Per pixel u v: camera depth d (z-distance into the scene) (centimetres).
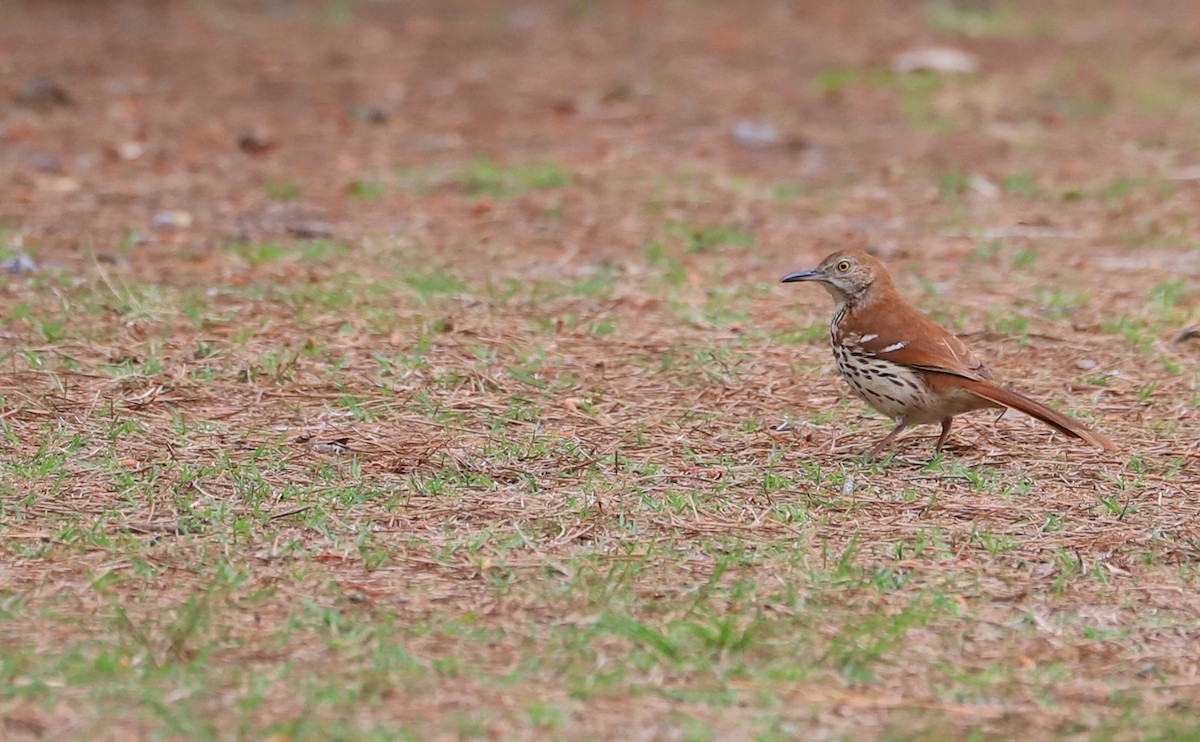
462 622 812
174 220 1719
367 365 1238
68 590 840
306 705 718
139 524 932
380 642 780
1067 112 2466
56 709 709
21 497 970
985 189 1972
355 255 1588
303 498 977
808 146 2219
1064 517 975
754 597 847
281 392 1177
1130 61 2914
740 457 1080
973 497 1010
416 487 1002
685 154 2161
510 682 746
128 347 1262
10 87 2430
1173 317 1409
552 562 889
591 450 1079
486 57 2853
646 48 2973
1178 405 1192
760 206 1867
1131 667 782
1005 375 1270
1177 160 2130
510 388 1203
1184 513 983
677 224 1761
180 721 698
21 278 1459
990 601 854
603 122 2369
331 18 3180
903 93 2594
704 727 707
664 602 838
